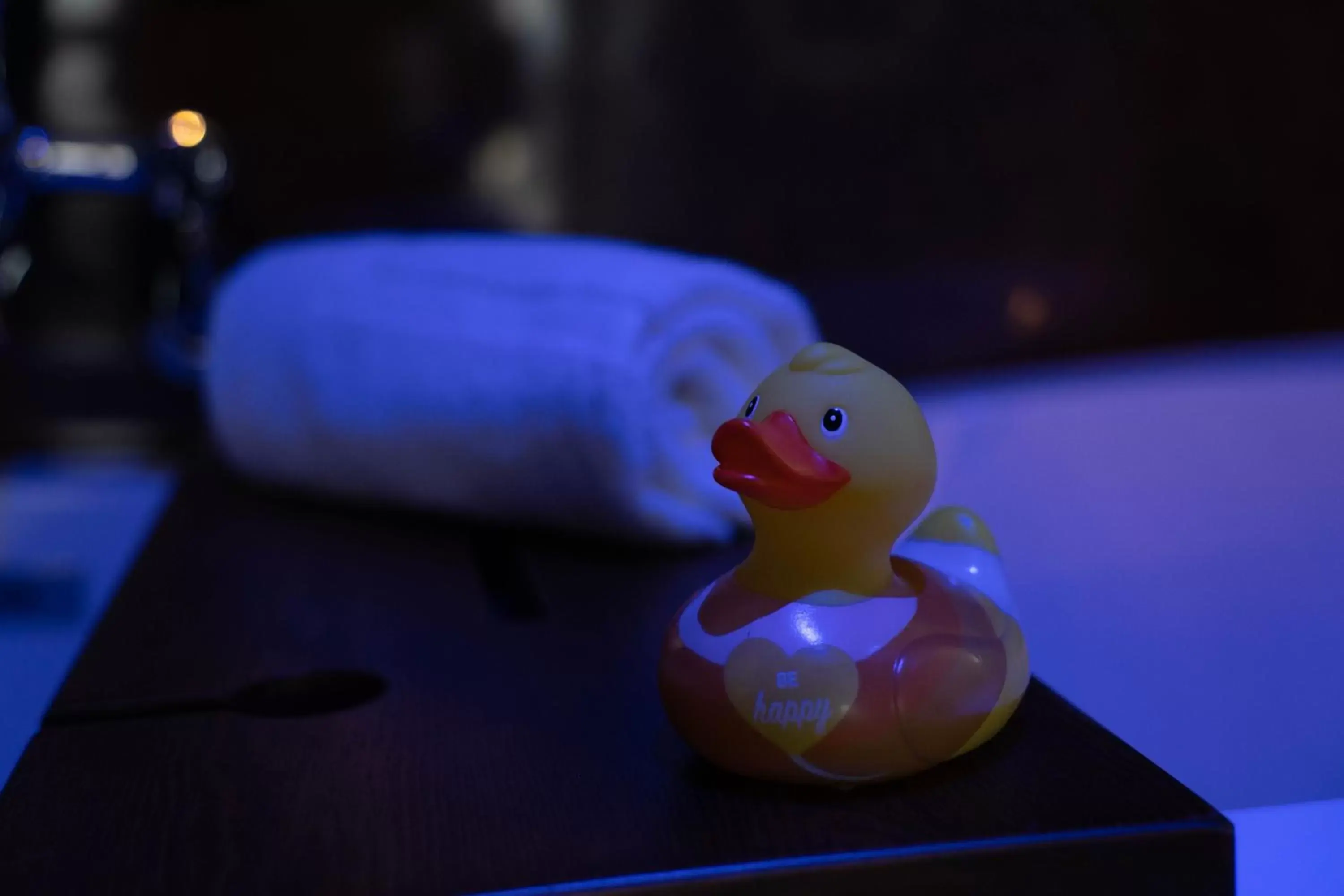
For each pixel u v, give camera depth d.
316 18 0.96
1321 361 0.91
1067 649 0.67
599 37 0.97
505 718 0.42
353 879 0.34
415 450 0.59
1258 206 1.03
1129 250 1.03
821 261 1.01
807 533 0.36
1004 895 0.34
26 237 0.95
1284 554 0.74
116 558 0.89
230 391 0.67
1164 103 1.01
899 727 0.36
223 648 0.48
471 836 0.35
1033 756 0.38
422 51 0.97
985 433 0.81
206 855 0.35
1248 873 0.40
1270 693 0.67
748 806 0.36
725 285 0.59
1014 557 0.72
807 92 0.99
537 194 0.99
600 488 0.55
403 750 0.40
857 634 0.36
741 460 0.36
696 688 0.37
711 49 0.98
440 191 0.98
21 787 0.38
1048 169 1.02
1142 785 0.36
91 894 0.33
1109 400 0.84
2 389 0.97
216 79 0.95
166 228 0.96
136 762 0.39
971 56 1.00
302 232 0.97
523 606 0.52
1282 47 1.01
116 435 0.98
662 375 0.57
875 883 0.34
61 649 0.83
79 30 0.93
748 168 1.00
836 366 0.37
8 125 0.92
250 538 0.61
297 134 0.96
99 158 0.93
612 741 0.40
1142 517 0.76
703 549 0.58
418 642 0.48
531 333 0.57
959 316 1.03
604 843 0.35
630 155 0.99
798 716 0.36
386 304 0.61
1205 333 1.04
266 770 0.39
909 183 1.01
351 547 0.59
